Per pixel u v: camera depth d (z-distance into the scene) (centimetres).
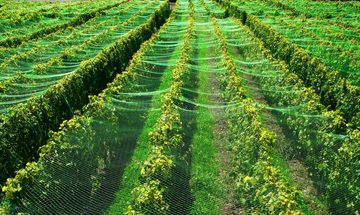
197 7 5438
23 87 2167
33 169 1292
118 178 1566
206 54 3209
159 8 4550
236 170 1628
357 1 5641
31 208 1238
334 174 1512
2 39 3275
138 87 2333
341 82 2075
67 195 1373
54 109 1861
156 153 1423
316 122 1758
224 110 2164
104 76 2447
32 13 4441
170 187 1376
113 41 3128
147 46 2870
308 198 1511
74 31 3628
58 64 2489
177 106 1975
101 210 1395
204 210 1427
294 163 1739
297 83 2117
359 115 1900
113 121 1775
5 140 1538
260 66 2631
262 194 1305
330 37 3288
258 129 1605
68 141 1491
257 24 3672
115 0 6262
